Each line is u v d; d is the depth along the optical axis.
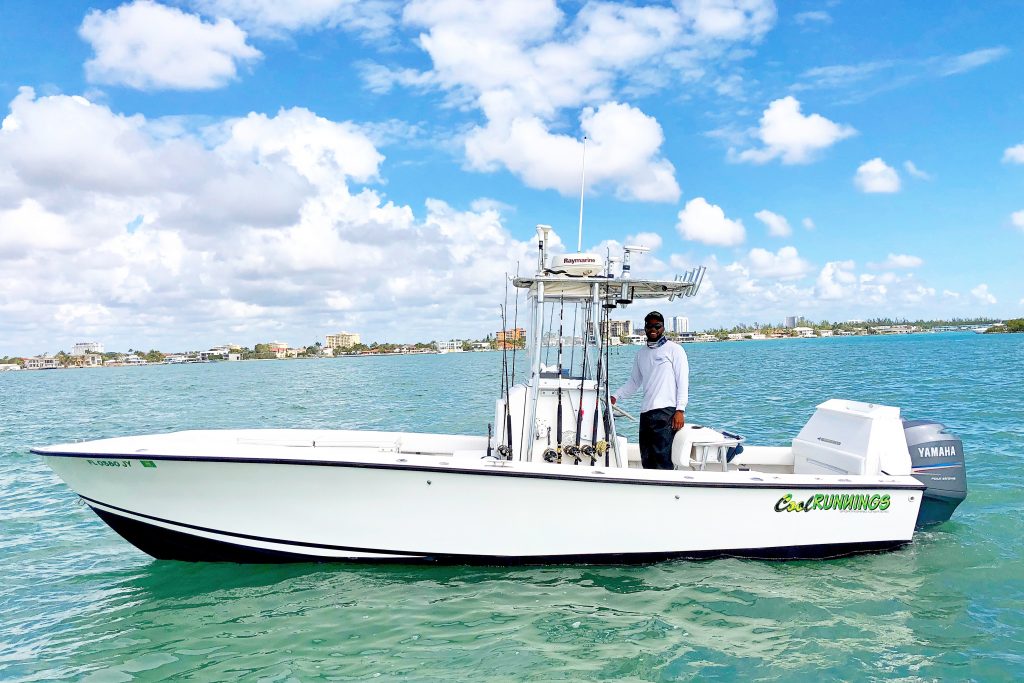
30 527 7.09
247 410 20.78
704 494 5.12
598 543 5.16
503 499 5.00
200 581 5.16
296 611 4.59
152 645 4.16
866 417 5.80
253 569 5.35
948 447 5.89
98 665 3.93
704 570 5.21
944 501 5.89
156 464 5.02
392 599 4.75
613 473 5.05
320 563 5.35
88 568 5.68
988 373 25.75
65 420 19.38
